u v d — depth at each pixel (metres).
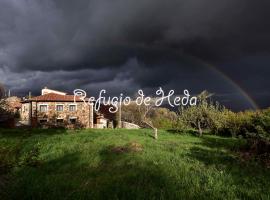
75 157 15.54
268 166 13.48
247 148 19.92
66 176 11.25
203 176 10.91
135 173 11.56
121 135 29.58
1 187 6.35
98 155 16.05
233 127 34.72
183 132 38.12
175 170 12.13
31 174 10.94
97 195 8.55
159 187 9.59
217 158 15.45
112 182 10.22
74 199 8.24
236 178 10.69
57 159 15.06
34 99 59.56
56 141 22.55
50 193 8.73
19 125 57.72
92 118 62.25
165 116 51.91
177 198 8.45
